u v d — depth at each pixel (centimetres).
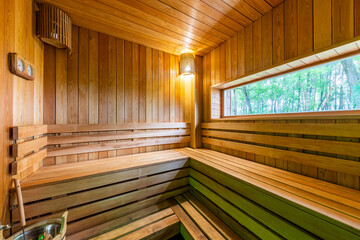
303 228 95
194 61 264
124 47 224
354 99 131
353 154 116
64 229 100
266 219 114
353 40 116
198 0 156
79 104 191
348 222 78
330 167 127
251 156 195
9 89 107
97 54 204
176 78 274
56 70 177
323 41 133
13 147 108
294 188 118
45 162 170
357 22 116
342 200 100
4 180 103
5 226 91
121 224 147
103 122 207
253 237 121
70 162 183
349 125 118
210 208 166
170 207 174
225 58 233
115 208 156
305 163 143
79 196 137
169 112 265
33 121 143
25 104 129
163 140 254
